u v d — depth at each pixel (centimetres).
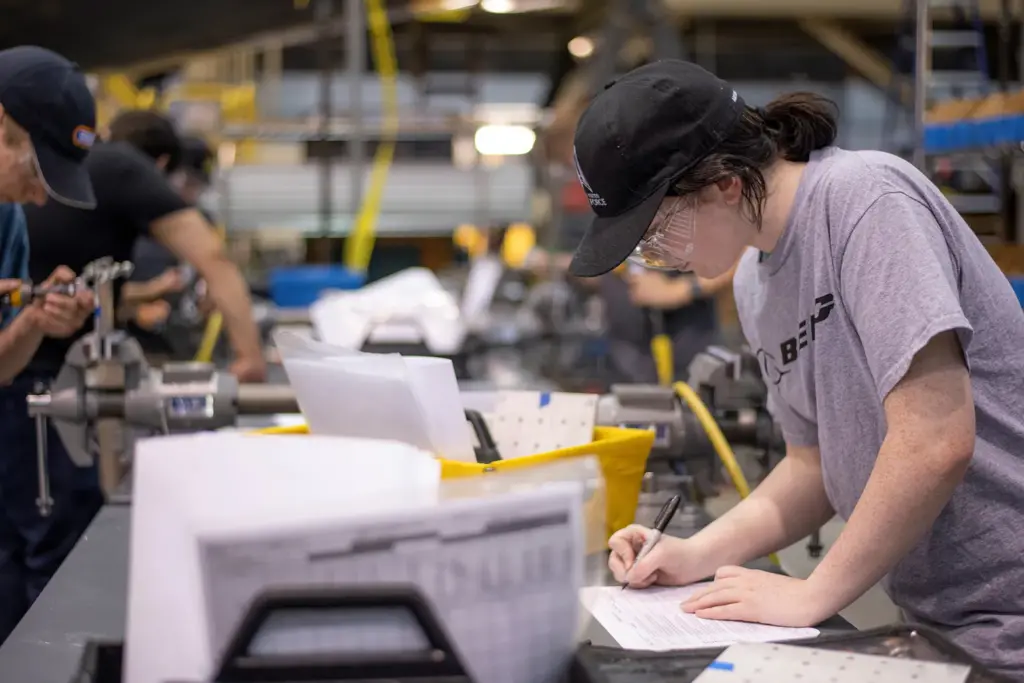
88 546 142
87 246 251
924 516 109
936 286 106
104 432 175
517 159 492
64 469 228
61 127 186
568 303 461
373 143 562
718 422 168
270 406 179
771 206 122
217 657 70
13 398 226
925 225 112
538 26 604
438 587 73
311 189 450
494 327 459
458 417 118
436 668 72
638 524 142
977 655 121
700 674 90
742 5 602
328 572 71
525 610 77
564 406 148
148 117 308
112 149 260
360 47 442
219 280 284
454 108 548
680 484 162
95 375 175
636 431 140
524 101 841
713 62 737
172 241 274
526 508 76
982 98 229
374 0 461
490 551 75
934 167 239
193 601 73
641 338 391
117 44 418
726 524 135
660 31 460
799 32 688
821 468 135
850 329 118
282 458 76
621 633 109
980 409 121
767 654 93
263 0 409
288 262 555
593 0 489
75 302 193
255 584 70
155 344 346
